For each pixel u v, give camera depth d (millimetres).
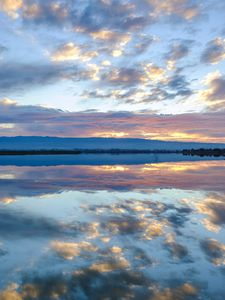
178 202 10617
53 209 9484
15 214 8781
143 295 4070
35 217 8422
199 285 4348
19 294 4047
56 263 5113
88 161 46000
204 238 6465
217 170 25938
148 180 17750
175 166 32344
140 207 9742
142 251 5684
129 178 18922
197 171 24672
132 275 4656
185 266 4992
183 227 7332
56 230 7117
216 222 7797
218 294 4109
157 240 6348
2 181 17219
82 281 4445
